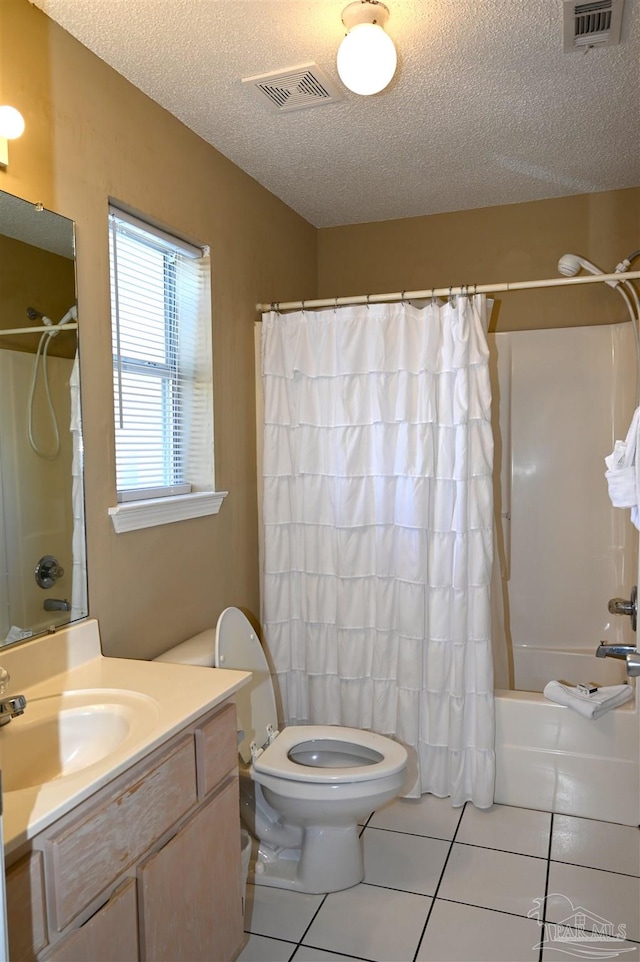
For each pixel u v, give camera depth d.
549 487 3.17
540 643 3.20
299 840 2.14
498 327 3.21
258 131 2.29
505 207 3.12
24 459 1.58
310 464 2.57
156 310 2.22
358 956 1.76
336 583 2.56
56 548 1.67
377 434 2.45
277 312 2.62
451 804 2.46
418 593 2.40
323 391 2.54
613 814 2.36
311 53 1.83
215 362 2.41
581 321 3.09
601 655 2.29
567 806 2.41
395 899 1.98
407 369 2.40
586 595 3.13
